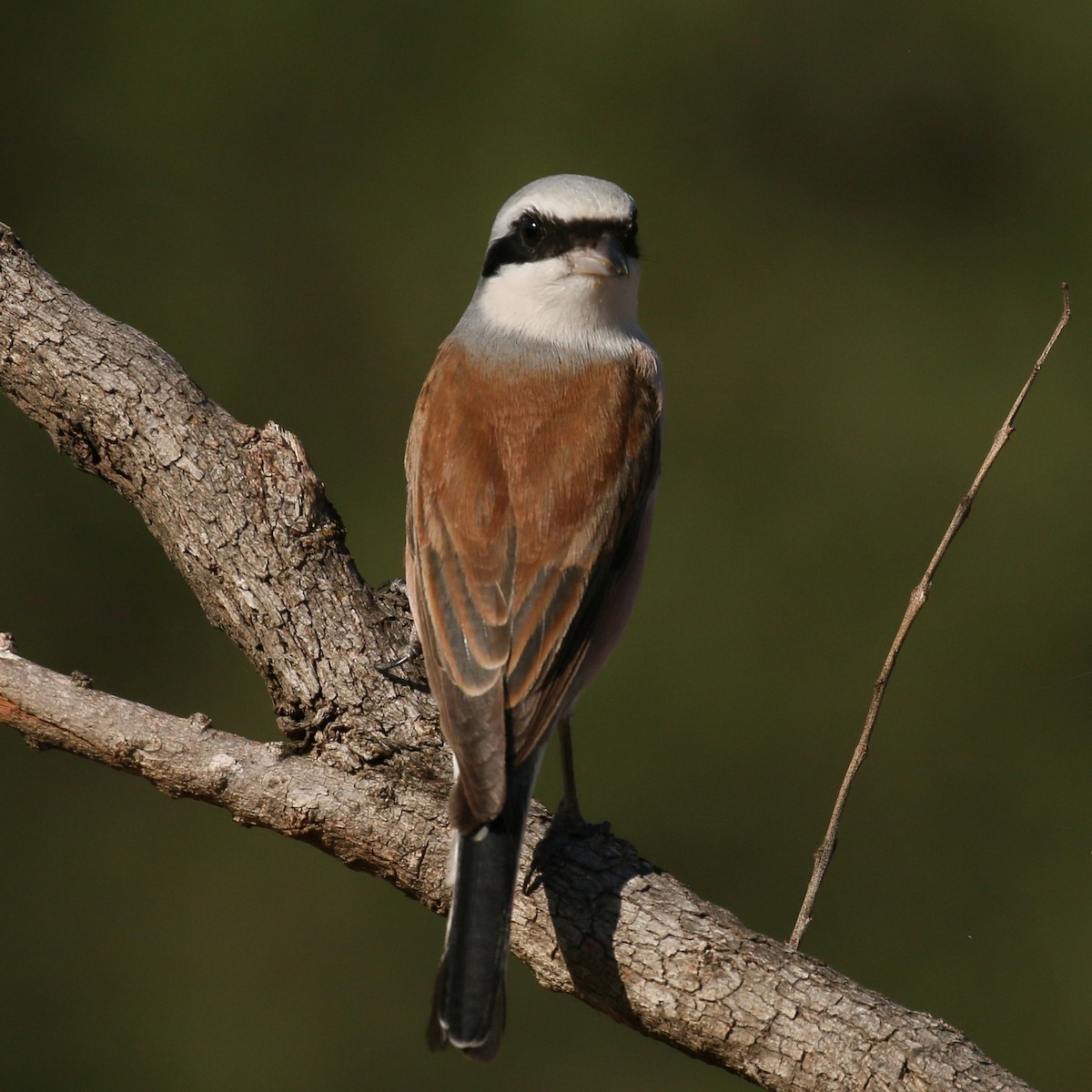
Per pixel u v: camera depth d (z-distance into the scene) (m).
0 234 9.23
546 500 7.96
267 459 8.85
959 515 7.59
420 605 7.86
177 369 9.11
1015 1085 6.69
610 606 8.25
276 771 7.73
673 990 7.09
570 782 7.83
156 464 8.79
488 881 6.78
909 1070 6.73
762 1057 6.94
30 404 9.03
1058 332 7.70
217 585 8.66
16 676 7.85
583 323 8.97
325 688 8.30
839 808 7.45
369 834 7.62
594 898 7.36
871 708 7.53
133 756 7.76
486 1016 6.48
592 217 8.95
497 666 7.48
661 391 9.02
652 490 8.65
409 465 8.80
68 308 9.12
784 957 7.12
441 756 8.02
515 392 8.55
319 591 8.61
